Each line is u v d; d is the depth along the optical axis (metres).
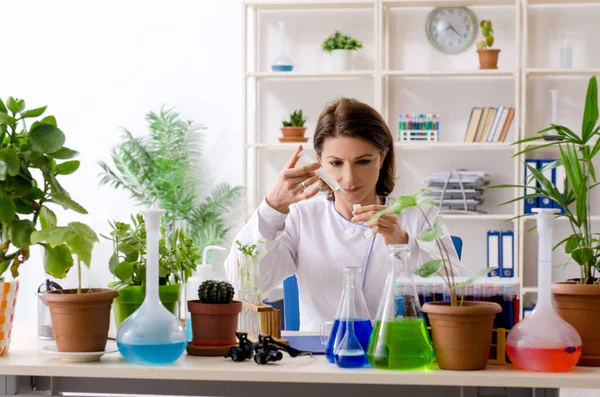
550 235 1.35
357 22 4.82
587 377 1.28
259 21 4.90
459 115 4.72
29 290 5.17
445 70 4.54
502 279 1.44
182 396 1.55
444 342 1.32
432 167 4.75
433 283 1.42
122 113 5.16
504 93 4.70
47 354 1.52
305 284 2.20
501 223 4.69
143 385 1.54
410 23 4.76
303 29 4.86
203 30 5.09
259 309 1.57
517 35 4.43
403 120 4.55
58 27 5.21
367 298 2.15
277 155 4.93
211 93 5.09
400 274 1.35
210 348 1.49
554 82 4.64
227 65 5.07
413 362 1.32
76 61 5.20
